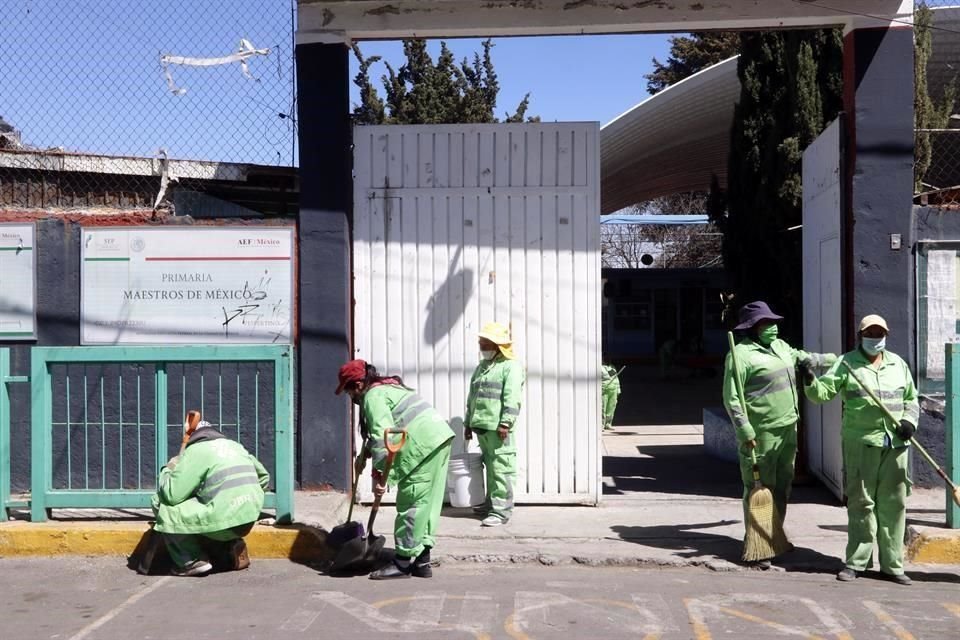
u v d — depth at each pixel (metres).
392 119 24.25
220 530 6.70
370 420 6.48
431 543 6.68
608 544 7.41
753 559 6.78
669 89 14.92
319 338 8.62
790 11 8.47
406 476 6.58
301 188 8.63
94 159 9.72
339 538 6.88
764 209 13.35
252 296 8.65
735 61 14.26
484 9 8.64
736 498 8.99
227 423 8.67
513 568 6.98
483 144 8.66
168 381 8.72
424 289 8.70
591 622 5.74
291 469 7.39
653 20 8.57
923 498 8.27
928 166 11.50
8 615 5.96
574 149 8.60
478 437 8.12
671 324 30.31
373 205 8.73
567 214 8.61
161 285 8.66
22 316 8.73
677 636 5.50
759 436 6.84
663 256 39.25
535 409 8.65
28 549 7.29
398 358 8.72
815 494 8.99
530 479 8.65
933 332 8.43
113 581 6.70
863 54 8.38
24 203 9.77
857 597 6.23
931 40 12.23
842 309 8.52
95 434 8.73
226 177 9.74
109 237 8.67
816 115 12.62
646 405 19.20
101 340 8.69
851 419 6.55
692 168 22.22
